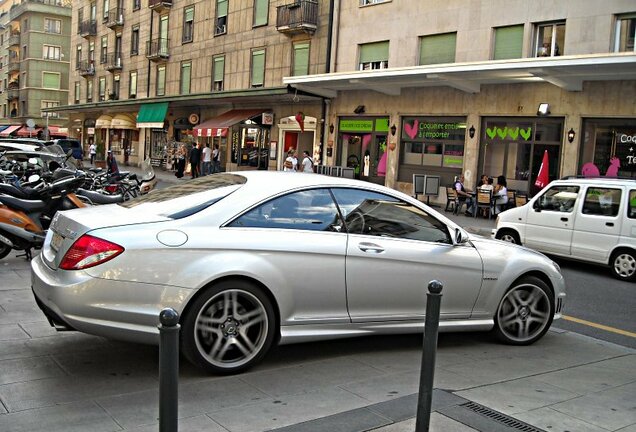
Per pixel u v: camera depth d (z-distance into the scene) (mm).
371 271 4984
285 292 4648
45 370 4480
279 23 27797
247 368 4621
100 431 3551
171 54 37531
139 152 42375
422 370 3379
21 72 68812
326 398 4191
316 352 5234
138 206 4910
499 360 5273
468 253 5473
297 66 27766
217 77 33250
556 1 18516
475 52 20547
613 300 8641
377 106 23719
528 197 19281
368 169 24406
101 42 48000
